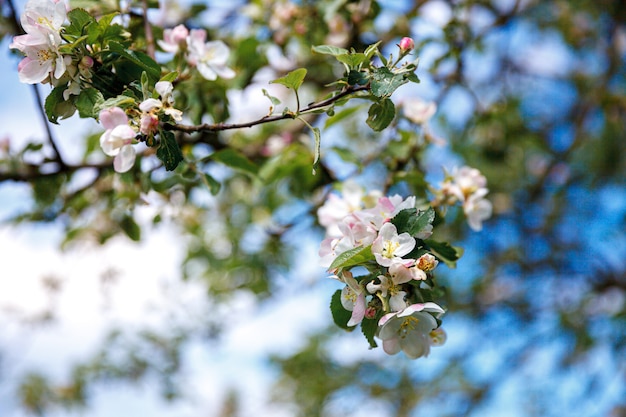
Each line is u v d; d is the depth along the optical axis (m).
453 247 2.27
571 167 6.62
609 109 6.24
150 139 1.94
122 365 5.91
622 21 5.93
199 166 3.20
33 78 2.02
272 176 3.70
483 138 5.38
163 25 3.69
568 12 6.12
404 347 1.90
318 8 3.68
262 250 4.86
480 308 6.89
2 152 3.17
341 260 1.77
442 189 2.80
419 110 3.19
